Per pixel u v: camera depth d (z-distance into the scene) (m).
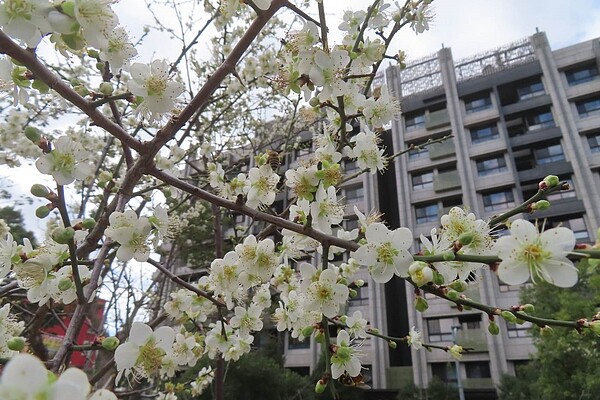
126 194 1.75
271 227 2.40
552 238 1.13
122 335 4.25
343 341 1.72
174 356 2.56
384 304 17.17
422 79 21.55
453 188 18.25
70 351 1.34
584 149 16.83
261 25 1.68
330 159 1.85
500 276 1.14
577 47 18.48
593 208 15.42
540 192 1.48
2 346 1.74
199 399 9.78
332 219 1.76
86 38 1.24
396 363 17.23
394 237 1.40
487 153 18.27
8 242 1.63
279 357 16.28
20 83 1.56
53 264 1.67
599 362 8.77
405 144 20.31
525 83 19.27
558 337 9.55
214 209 3.71
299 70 1.77
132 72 1.64
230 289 2.07
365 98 2.29
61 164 1.54
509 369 14.59
